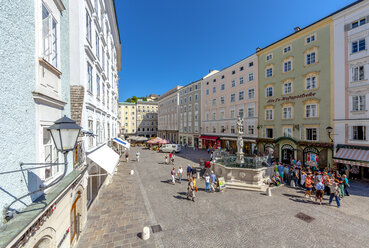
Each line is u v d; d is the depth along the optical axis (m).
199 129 40.72
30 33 4.09
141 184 14.81
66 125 3.85
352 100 16.58
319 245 7.10
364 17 15.88
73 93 8.42
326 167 16.80
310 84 20.00
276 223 8.73
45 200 4.16
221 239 7.52
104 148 12.50
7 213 3.18
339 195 10.73
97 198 11.47
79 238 7.41
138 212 9.86
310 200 11.48
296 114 21.38
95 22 11.58
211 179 13.36
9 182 3.29
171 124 56.19
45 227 4.29
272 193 12.70
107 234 7.82
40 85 4.52
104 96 14.80
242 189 13.62
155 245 7.14
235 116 30.97
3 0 3.18
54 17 5.46
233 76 31.45
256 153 26.73
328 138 18.14
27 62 3.96
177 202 11.20
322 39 18.92
